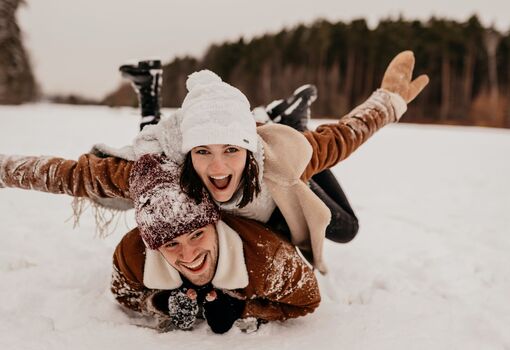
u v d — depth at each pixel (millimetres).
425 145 12633
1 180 1999
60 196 4473
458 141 14227
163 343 1943
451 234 3980
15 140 8625
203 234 1770
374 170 7844
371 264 3061
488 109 34781
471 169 8312
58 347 1896
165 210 1672
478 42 35844
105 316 2162
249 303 2008
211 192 1760
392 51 37344
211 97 1729
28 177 1976
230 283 1901
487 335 2150
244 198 1829
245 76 39375
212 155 1689
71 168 1977
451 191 6164
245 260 1904
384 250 3432
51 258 2914
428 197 5703
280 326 2125
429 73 35875
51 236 3309
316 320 2188
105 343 1933
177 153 1798
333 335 2053
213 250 1830
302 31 39719
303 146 1907
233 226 1932
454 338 2080
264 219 2049
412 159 9516
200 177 1743
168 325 2096
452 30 35688
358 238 3711
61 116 17219
